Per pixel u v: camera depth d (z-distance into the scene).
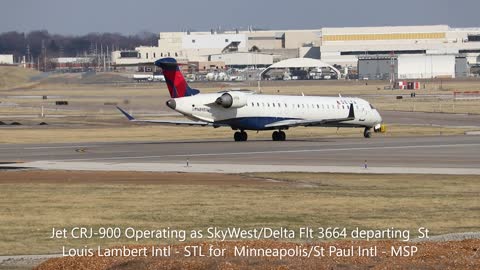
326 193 135.25
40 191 137.75
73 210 117.44
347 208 119.31
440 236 96.69
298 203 123.88
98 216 112.31
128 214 113.88
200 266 72.06
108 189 140.00
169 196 131.38
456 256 75.44
